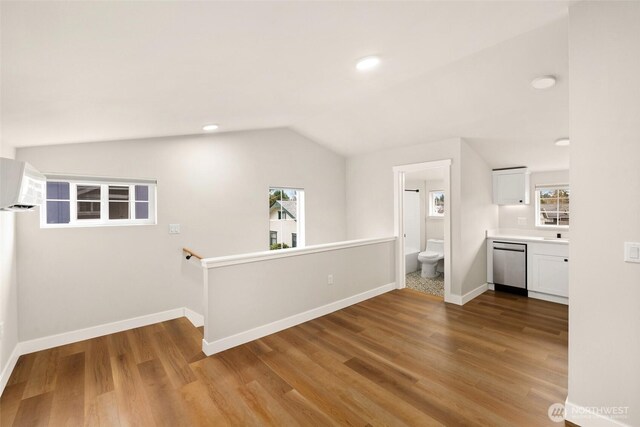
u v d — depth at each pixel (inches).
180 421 74.3
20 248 109.0
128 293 131.1
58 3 34.6
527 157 164.4
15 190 62.7
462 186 157.2
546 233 176.4
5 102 63.1
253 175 168.4
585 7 67.8
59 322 116.3
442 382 88.4
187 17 43.8
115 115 87.8
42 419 75.5
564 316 138.6
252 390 86.1
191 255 142.2
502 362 99.0
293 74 82.6
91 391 86.6
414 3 54.5
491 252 180.5
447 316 140.2
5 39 40.6
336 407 78.5
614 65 64.9
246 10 45.6
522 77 103.3
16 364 101.7
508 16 67.8
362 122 159.0
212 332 108.0
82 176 120.9
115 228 128.0
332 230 207.8
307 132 184.9
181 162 144.7
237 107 107.1
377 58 79.9
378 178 195.5
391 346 111.2
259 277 120.5
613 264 66.3
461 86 112.7
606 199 66.8
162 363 101.6
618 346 66.2
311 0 46.4
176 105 90.0
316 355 105.3
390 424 72.2
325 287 145.3
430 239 253.8
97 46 46.9
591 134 68.1
